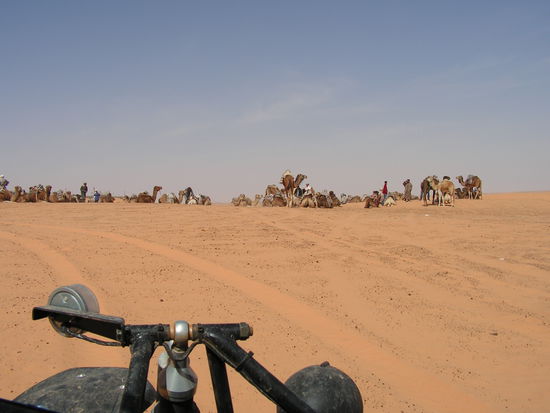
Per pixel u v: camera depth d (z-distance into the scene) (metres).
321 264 15.32
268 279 13.31
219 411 2.45
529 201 42.78
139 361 2.27
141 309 10.34
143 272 13.16
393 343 9.63
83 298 2.60
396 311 11.53
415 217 27.11
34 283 11.70
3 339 8.38
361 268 15.15
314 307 11.34
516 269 15.65
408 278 14.32
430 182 39.47
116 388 3.21
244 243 17.66
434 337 10.13
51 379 3.34
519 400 7.66
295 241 18.53
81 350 8.14
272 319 10.34
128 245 16.41
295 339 9.37
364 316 11.06
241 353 2.38
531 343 10.03
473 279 14.45
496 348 9.72
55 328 2.58
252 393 7.22
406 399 7.45
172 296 11.32
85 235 18.20
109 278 12.45
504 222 24.83
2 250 15.19
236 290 12.11
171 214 25.62
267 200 39.25
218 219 23.75
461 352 9.45
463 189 47.97
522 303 12.51
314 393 3.08
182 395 2.43
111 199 47.12
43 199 42.88
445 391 7.80
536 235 21.09
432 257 16.95
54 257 14.47
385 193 41.78
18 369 7.38
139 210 27.59
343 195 55.81
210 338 2.38
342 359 8.68
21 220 22.64
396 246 18.53
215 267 14.12
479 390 7.92
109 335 2.48
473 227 23.11
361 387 7.70
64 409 3.07
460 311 11.80
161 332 2.41
